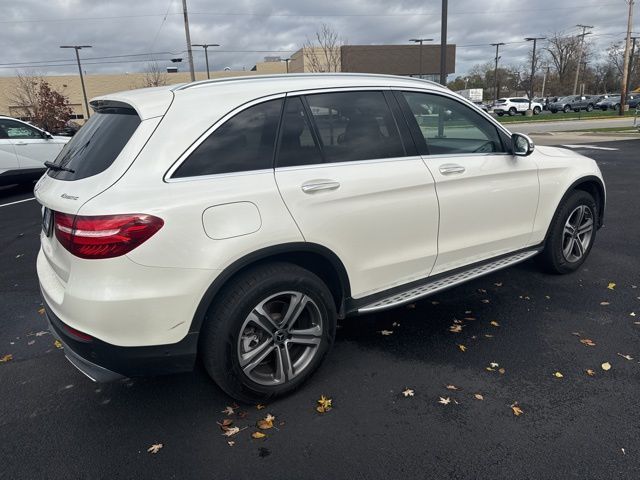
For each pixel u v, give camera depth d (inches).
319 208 110.6
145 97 106.0
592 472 91.3
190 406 115.6
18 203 386.9
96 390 123.3
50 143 440.8
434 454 97.4
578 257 185.9
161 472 95.4
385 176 121.6
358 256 120.0
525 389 117.2
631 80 3034.0
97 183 95.8
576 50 3048.7
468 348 136.9
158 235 92.2
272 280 105.3
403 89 134.0
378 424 106.7
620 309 156.9
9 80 2154.3
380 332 147.6
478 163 142.9
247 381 108.1
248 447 101.3
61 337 101.8
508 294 171.3
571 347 135.3
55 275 109.0
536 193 160.6
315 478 92.7
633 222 257.9
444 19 617.0
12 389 124.8
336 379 123.7
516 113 1980.8
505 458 95.6
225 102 106.0
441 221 135.0
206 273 96.7
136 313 93.4
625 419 105.3
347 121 121.2
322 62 1649.9
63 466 97.7
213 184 99.7
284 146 110.6
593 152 562.9
